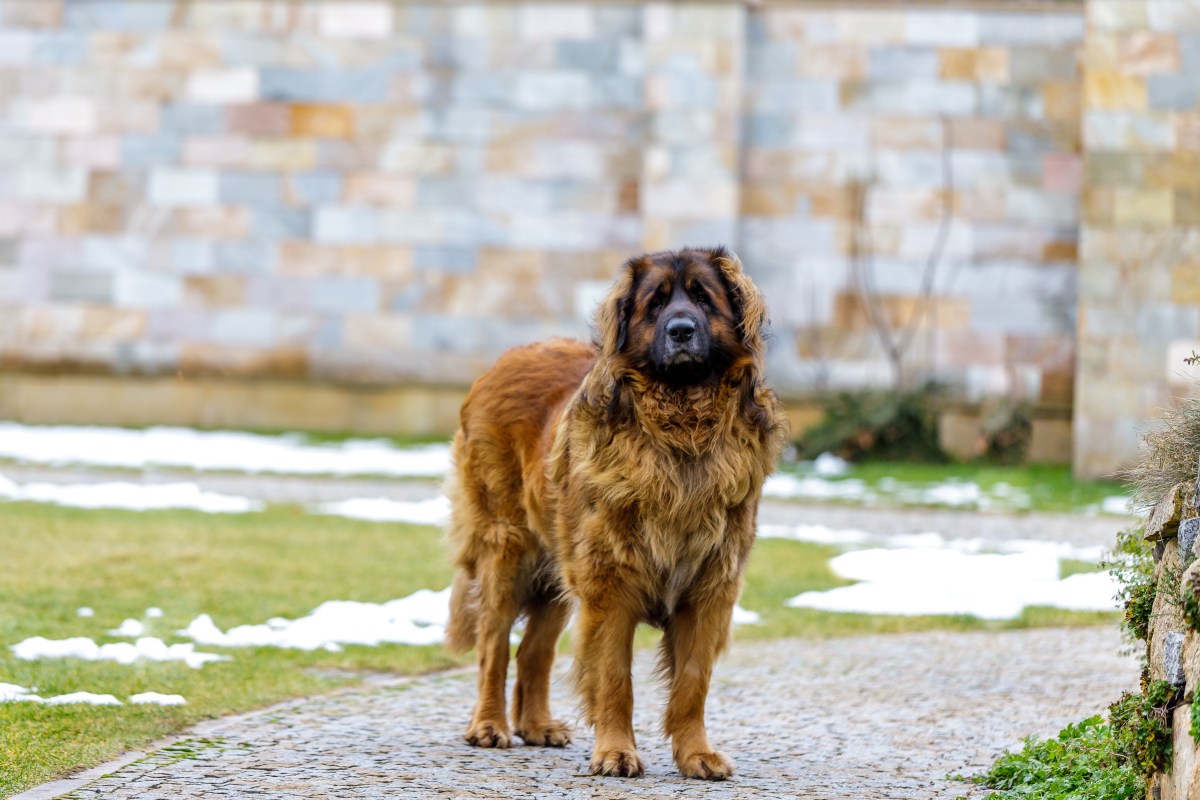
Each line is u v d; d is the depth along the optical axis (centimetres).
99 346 2477
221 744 749
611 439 719
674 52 2395
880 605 1220
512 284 2450
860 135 2406
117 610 1081
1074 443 2200
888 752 770
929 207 2398
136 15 2458
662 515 714
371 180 2456
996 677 971
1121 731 615
